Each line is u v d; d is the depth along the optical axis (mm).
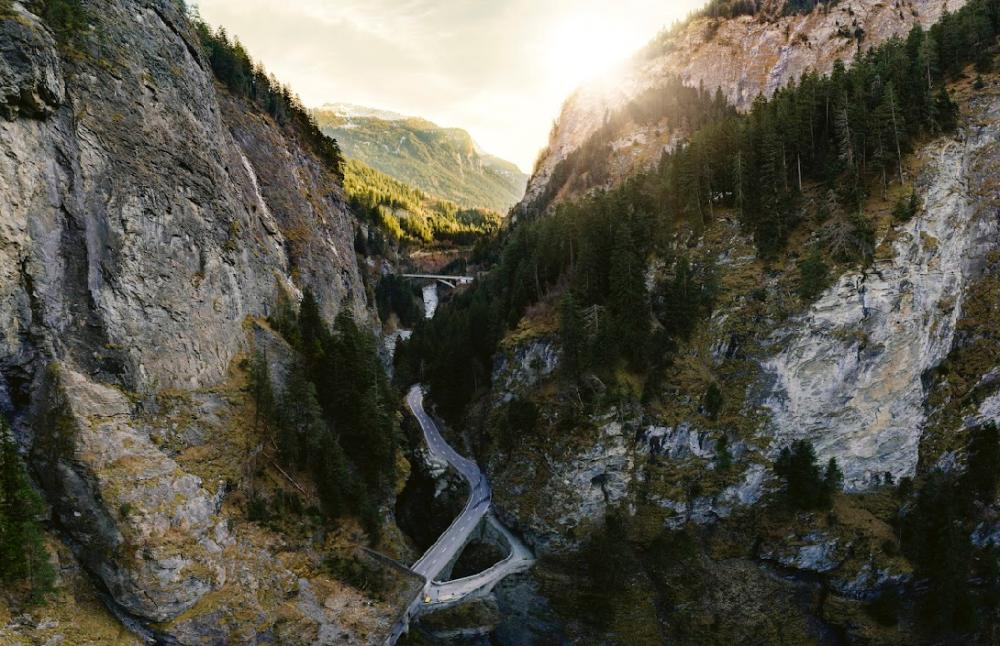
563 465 74000
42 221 39656
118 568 38438
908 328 74938
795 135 83562
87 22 47062
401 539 69000
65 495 38500
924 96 81375
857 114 80562
